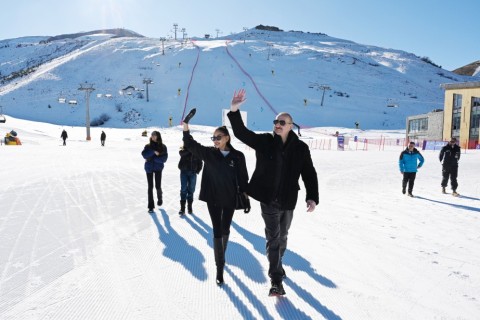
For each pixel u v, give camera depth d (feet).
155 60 360.07
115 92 300.81
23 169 47.39
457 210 27.81
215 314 11.27
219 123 240.12
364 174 51.01
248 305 11.91
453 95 160.04
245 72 333.42
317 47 479.41
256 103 271.49
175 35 475.31
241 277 14.30
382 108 291.17
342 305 11.94
